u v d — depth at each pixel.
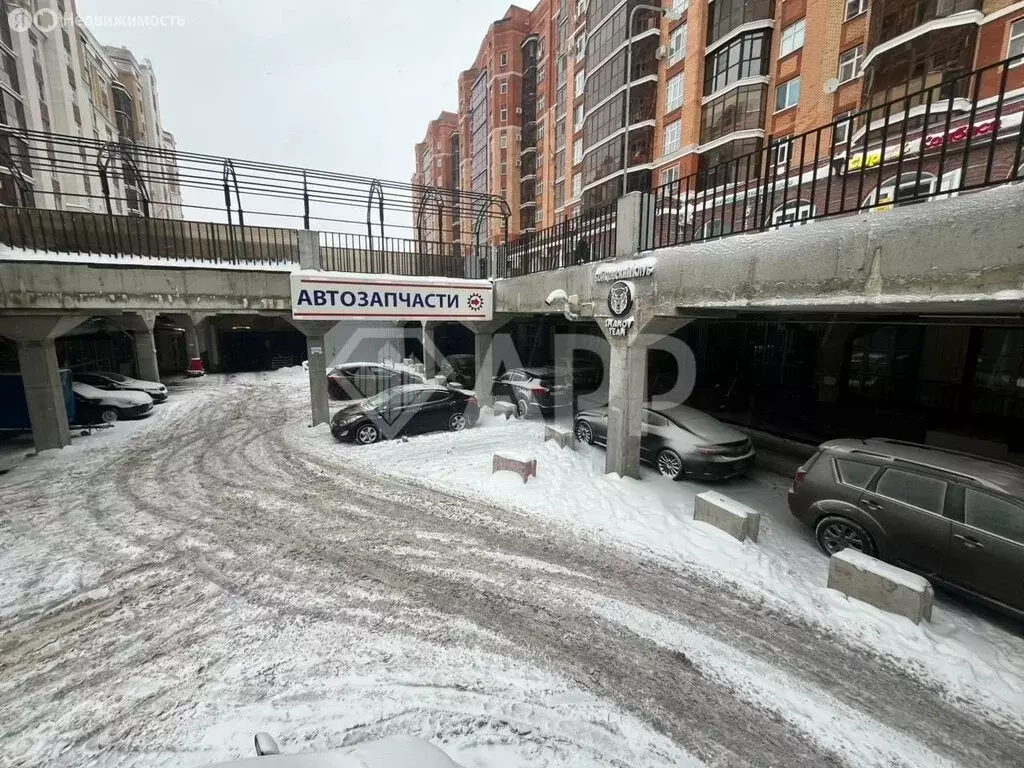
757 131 20.41
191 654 4.33
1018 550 4.43
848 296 4.82
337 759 1.99
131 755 3.33
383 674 4.07
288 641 4.50
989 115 12.07
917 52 13.52
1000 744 3.45
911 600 4.62
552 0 38.06
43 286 9.27
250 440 11.94
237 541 6.54
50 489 8.58
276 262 11.59
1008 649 4.37
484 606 5.05
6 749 3.39
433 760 2.10
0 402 11.80
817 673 4.11
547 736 3.50
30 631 4.66
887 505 5.43
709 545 6.24
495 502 7.86
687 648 4.41
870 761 3.32
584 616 4.88
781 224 5.45
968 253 3.97
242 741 3.42
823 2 17.56
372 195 12.61
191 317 24.62
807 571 5.69
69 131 29.05
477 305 12.63
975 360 12.70
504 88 44.88
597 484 8.41
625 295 7.84
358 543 6.46
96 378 15.97
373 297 11.15
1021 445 9.90
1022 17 12.02
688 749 3.41
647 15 25.02
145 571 5.75
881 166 4.48
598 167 29.61
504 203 14.23
